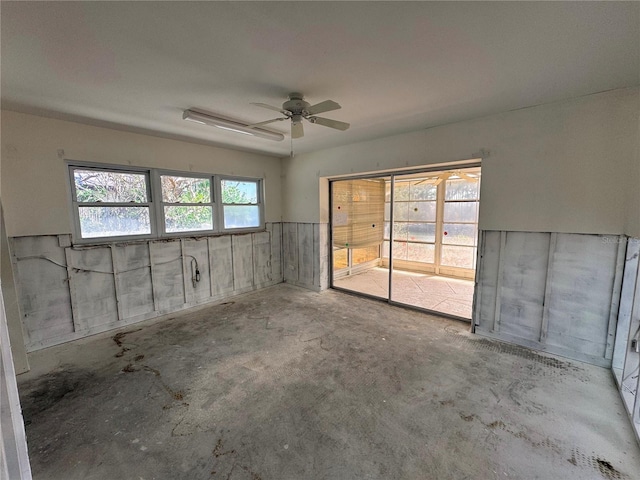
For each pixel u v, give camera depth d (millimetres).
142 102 2734
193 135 3926
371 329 3582
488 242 3268
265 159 5461
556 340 2934
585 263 2717
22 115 2984
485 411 2107
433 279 6004
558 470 1638
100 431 1951
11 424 962
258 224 5520
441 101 2748
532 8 1465
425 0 1407
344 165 4609
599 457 1719
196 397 2301
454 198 6105
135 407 2188
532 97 2656
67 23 1554
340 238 5695
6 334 965
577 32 1671
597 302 2686
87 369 2725
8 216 2943
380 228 6734
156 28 1623
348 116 3168
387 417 2059
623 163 2475
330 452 1771
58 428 1977
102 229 3656
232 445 1830
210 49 1852
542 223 2912
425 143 3645
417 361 2812
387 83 2369
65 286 3316
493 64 2061
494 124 3105
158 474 1635
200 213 4645
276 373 2625
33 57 1909
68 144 3287
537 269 2988
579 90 2494
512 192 3057
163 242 4129
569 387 2379
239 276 5152
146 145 3910
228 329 3615
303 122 3324
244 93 2547
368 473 1627
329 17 1539
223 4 1420
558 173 2785
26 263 3062
